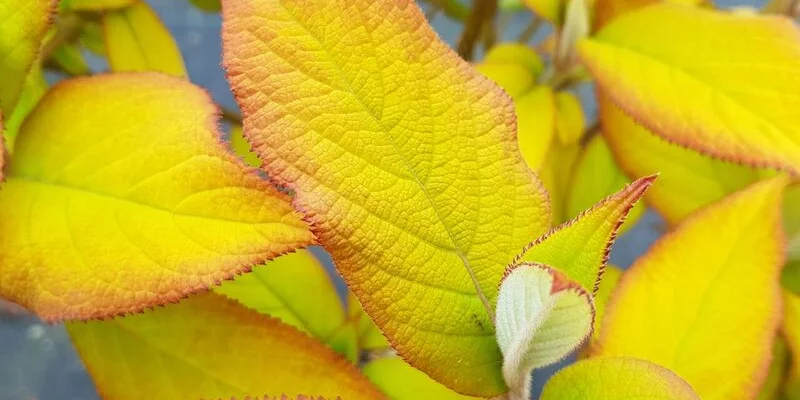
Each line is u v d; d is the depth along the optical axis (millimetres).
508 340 311
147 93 352
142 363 368
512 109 316
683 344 383
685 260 389
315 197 304
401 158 312
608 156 498
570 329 288
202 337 369
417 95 312
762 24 427
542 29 759
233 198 333
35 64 406
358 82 308
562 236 290
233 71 303
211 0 534
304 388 363
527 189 319
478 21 535
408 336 314
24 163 351
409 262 313
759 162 404
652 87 427
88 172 348
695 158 457
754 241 389
